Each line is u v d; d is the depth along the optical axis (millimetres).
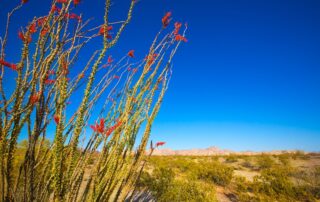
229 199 7059
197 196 5770
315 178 9141
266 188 7980
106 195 1717
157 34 1912
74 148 1404
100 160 1687
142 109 1891
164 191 5660
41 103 1346
